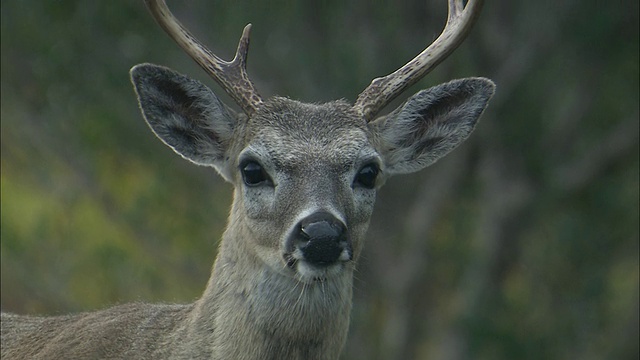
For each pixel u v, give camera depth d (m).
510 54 18.11
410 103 9.12
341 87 17.45
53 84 18.11
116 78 17.66
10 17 17.47
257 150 8.37
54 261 19.48
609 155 19.53
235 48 17.25
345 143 8.41
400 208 19.47
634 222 20.53
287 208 8.17
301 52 17.73
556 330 19.97
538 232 20.67
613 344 20.47
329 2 17.78
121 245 20.59
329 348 8.41
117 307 9.52
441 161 19.00
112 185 20.17
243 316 8.30
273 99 8.77
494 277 19.62
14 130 19.34
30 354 9.45
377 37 17.83
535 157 18.98
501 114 18.39
